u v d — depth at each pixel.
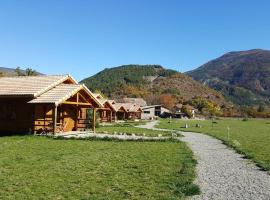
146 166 17.23
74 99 40.03
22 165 16.98
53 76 40.44
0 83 39.50
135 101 152.00
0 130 38.06
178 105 175.38
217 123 91.75
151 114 144.25
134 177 14.60
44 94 36.19
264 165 17.56
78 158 19.55
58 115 39.56
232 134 45.62
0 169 15.91
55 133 34.84
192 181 13.96
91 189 12.55
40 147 24.52
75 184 13.28
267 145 29.69
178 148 25.53
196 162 18.78
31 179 13.96
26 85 37.91
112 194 11.92
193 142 31.53
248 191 12.38
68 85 38.72
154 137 35.66
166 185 13.18
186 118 144.38
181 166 17.28
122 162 18.42
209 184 13.46
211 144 29.70
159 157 20.44
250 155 21.48
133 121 94.56
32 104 36.38
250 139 37.12
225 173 15.74
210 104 180.75
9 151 22.02
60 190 12.35
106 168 16.58
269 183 13.71
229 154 22.69
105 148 24.81
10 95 35.78
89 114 50.59
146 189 12.59
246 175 15.32
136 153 22.19
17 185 13.01
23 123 36.84
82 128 43.72
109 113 92.81
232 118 149.50
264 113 170.50
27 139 29.92
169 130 52.75
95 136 33.62
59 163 17.70
